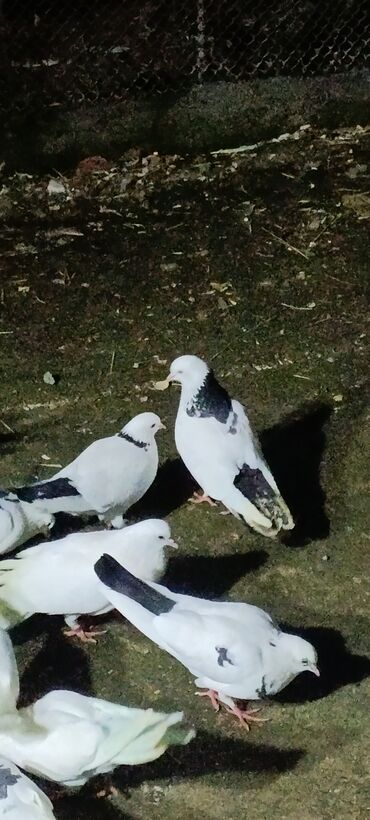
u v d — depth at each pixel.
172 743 1.67
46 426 2.43
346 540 2.17
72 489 2.07
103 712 1.69
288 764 1.84
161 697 1.95
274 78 3.31
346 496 2.26
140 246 2.95
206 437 2.11
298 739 1.88
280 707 1.92
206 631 1.81
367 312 2.70
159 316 2.71
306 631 2.03
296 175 3.19
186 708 1.93
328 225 2.99
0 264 2.90
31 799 1.60
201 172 3.20
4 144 3.20
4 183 3.18
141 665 2.00
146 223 3.04
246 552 2.17
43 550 1.96
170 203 3.10
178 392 2.50
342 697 1.93
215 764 1.85
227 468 2.09
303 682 1.95
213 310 2.72
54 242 2.97
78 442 2.38
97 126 3.21
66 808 1.80
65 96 3.27
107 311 2.73
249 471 2.09
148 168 3.21
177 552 2.17
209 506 2.26
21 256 2.93
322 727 1.89
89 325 2.69
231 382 2.52
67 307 2.75
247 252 2.91
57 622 2.07
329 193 3.11
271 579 2.12
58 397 2.50
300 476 2.31
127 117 3.22
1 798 1.60
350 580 2.10
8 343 2.65
